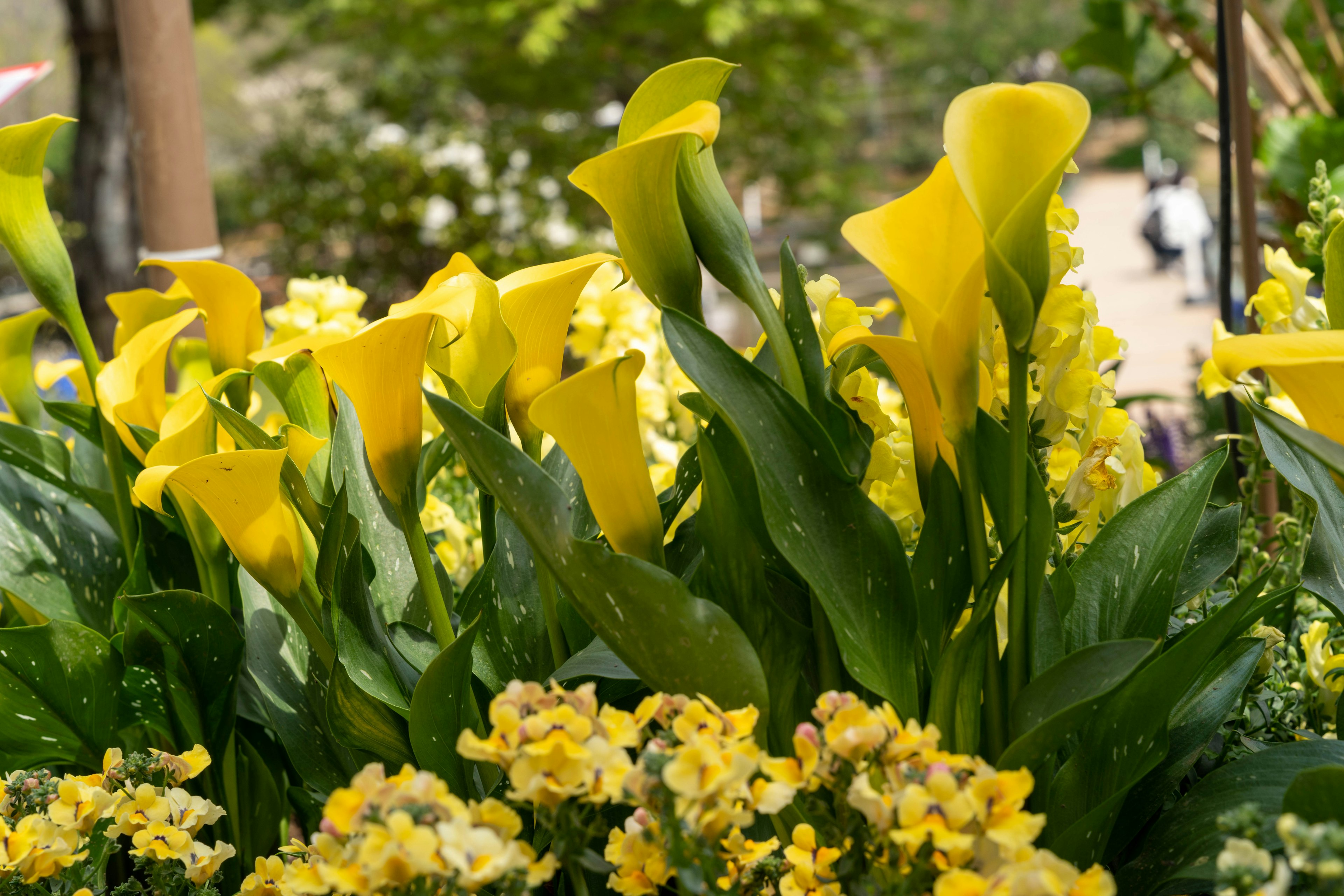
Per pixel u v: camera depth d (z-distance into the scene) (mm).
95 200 8219
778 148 11398
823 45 10703
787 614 1297
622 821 1332
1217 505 1421
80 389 1712
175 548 1548
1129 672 1205
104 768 1336
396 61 10930
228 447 1533
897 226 1250
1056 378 1340
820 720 1195
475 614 1382
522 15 10000
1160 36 2508
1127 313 12000
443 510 1765
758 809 1180
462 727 1325
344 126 11227
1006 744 1266
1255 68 2533
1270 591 1441
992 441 1267
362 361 1266
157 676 1466
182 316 1511
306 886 1185
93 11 8086
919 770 1170
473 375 1312
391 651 1354
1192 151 22719
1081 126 1171
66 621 1448
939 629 1286
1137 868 1266
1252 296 1607
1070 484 1380
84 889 1305
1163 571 1320
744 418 1249
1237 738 1358
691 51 10234
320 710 1421
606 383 1227
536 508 1229
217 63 18812
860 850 1196
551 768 1169
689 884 1164
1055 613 1305
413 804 1161
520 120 10844
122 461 1524
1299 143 1992
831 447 1247
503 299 1292
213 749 1481
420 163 10484
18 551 1549
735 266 1250
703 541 1277
